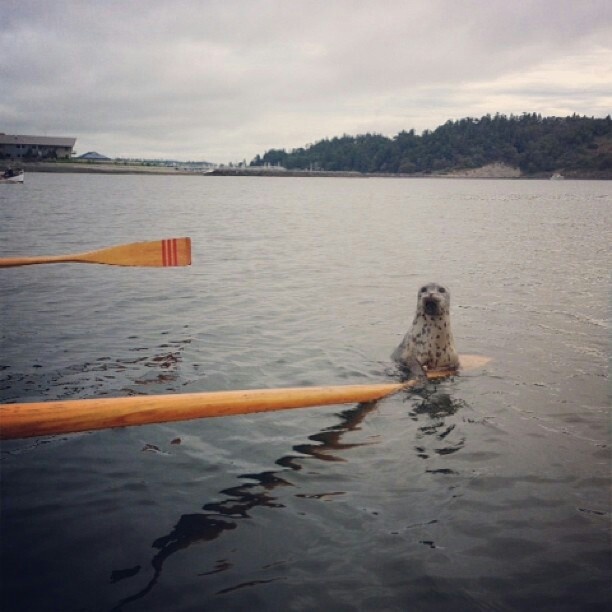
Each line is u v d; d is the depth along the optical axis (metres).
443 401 3.12
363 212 18.70
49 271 6.37
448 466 2.46
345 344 4.04
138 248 4.15
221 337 4.11
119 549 1.94
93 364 3.50
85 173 77.38
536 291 5.87
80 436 2.68
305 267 7.14
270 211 18.25
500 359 3.79
